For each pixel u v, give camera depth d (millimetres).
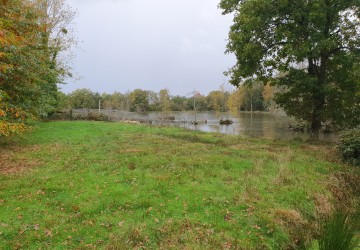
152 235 5480
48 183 7695
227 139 16469
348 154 10930
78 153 11414
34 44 12875
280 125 36938
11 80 10320
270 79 15930
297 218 6199
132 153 11469
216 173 8805
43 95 16531
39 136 15648
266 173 8969
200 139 16078
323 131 23078
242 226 5910
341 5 13086
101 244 5125
